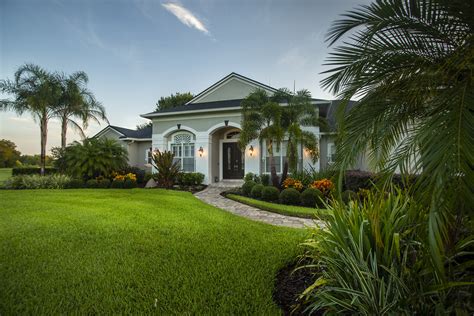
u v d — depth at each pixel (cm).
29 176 1539
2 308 259
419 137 186
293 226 650
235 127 1546
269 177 1373
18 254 412
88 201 952
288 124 1171
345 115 305
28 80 1666
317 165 1384
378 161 311
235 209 899
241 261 381
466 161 144
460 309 186
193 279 321
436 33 246
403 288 202
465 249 227
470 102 178
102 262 379
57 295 284
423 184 162
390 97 271
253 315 244
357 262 229
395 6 245
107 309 258
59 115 1798
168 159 1511
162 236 515
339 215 283
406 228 243
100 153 1548
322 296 234
